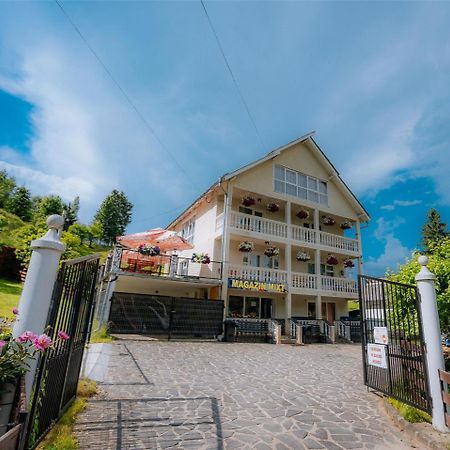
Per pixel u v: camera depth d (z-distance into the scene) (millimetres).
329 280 20344
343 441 4215
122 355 9109
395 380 5852
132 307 13664
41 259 3318
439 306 6723
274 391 6516
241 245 17719
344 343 16703
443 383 4672
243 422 4711
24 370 2814
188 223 23875
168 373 7457
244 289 16891
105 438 3873
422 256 5504
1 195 48094
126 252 19594
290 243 19234
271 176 20016
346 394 6523
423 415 5094
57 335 3582
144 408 5031
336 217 22906
